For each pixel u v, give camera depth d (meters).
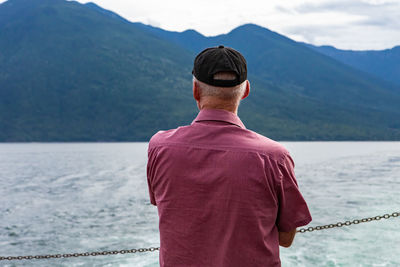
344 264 8.20
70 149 114.19
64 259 9.28
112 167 43.53
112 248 10.34
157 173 1.45
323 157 59.97
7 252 10.41
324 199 17.88
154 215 15.01
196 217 1.35
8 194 22.77
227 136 1.38
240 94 1.49
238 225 1.30
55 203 19.08
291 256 8.84
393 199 17.39
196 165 1.37
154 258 9.00
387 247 9.27
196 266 1.34
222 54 1.43
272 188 1.31
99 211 16.36
